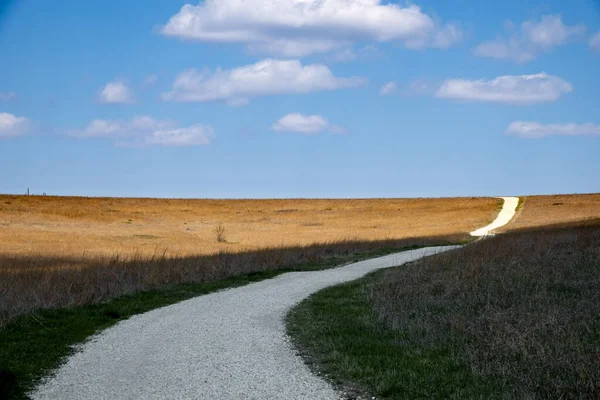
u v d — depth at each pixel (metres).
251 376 9.05
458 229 59.00
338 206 110.31
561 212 79.56
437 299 14.41
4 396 8.24
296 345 11.02
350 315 13.62
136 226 66.50
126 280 18.39
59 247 39.16
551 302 13.32
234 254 28.52
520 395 7.69
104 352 10.66
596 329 10.93
